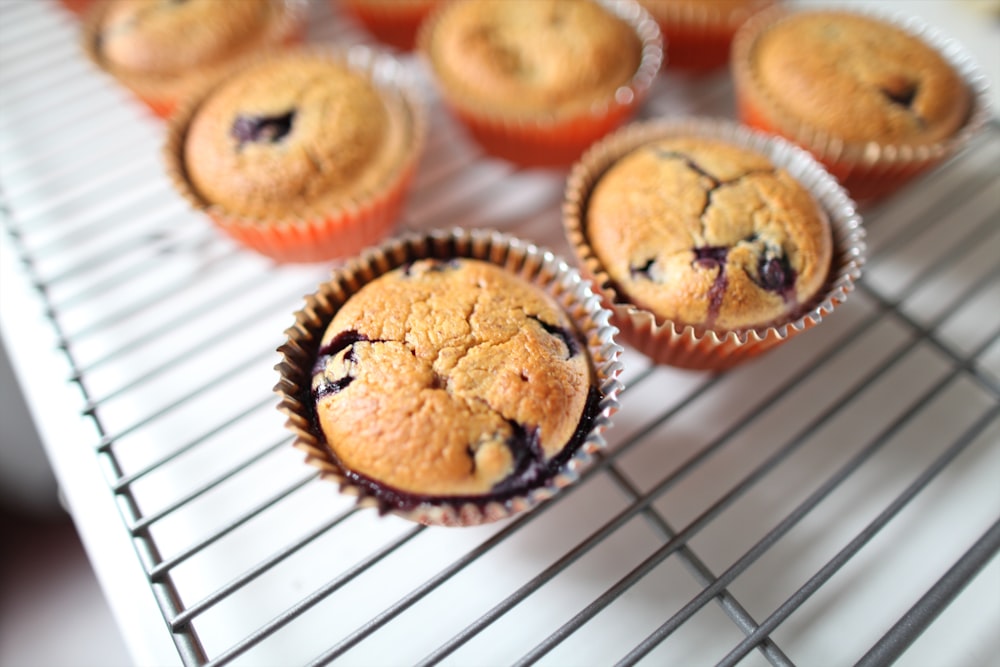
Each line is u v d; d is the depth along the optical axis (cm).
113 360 23
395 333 20
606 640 19
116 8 28
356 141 24
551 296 22
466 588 20
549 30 26
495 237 22
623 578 19
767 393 22
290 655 19
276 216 23
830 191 23
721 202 22
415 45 30
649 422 22
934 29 28
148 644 18
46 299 23
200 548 19
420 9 29
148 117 28
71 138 27
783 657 18
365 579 20
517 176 27
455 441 19
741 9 28
